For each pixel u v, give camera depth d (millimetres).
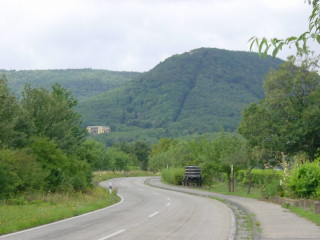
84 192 33812
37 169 26797
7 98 29266
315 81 28469
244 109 31469
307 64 28594
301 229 12508
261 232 12016
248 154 32531
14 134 28578
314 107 27734
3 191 23844
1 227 13234
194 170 51969
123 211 20625
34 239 11375
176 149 71750
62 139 34406
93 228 13789
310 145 29156
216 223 15172
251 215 17156
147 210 21078
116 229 13461
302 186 21094
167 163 75688
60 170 29734
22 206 21516
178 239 11219
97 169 90438
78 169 34062
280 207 20922
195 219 16594
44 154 30141
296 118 29312
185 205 24453
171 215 18312
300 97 29109
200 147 61812
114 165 97812
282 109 29516
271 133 29906
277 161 31500
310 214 16516
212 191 41406
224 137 41156
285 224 13797
